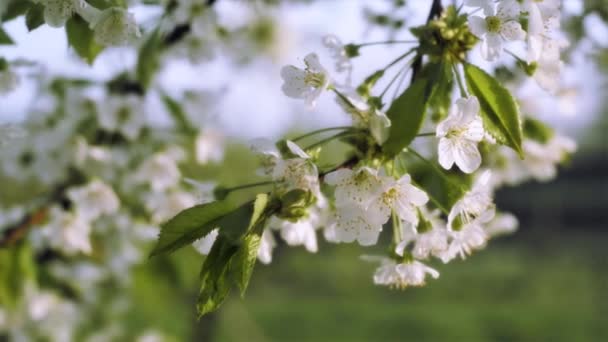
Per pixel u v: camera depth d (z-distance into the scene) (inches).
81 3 42.0
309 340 267.3
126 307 78.7
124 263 65.4
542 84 43.3
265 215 40.4
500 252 397.4
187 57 56.2
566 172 429.1
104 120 56.6
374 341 271.9
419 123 41.6
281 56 63.7
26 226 55.7
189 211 40.4
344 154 45.0
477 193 43.0
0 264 54.6
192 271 67.0
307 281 333.7
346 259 345.1
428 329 285.7
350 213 41.4
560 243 404.2
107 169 58.4
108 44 42.4
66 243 56.0
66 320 70.3
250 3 57.4
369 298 326.3
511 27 41.6
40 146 57.1
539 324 285.7
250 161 72.7
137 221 61.4
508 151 54.0
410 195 41.3
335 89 42.3
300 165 41.4
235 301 122.5
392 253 44.3
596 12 51.3
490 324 290.5
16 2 43.6
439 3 43.0
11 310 58.1
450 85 43.9
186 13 52.4
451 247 43.2
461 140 41.8
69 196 56.4
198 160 60.9
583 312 296.2
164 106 58.1
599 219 418.9
